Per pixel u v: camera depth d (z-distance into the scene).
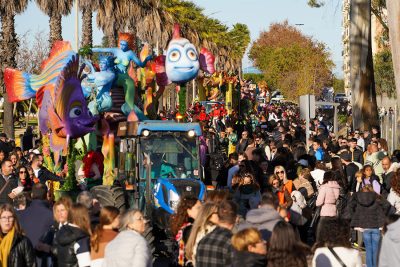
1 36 54.88
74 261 13.35
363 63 43.25
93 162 25.41
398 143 35.69
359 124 43.25
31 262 13.48
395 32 26.28
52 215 15.16
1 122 77.56
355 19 43.34
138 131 22.62
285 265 11.22
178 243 14.07
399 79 26.42
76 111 24.38
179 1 83.06
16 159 23.62
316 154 30.84
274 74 134.75
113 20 66.06
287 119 61.81
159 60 29.59
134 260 12.05
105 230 13.04
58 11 55.03
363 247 21.86
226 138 41.25
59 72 25.11
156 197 21.67
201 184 21.80
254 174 23.62
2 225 13.34
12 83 26.36
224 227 12.28
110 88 26.77
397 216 13.02
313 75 130.38
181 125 22.84
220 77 56.81
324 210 21.05
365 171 22.16
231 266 11.90
